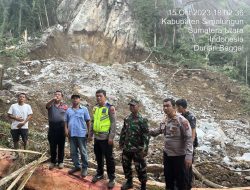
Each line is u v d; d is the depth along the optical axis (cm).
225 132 1634
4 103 1450
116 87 1942
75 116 732
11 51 2506
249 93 2128
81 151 729
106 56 3116
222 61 3170
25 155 824
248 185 974
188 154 596
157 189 779
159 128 654
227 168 1083
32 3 3294
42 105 1548
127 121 662
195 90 2155
